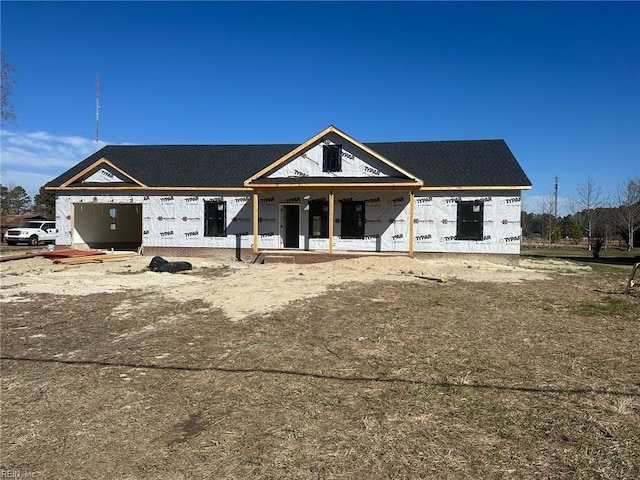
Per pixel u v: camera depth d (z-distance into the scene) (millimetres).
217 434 3934
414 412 4367
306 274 14617
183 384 5102
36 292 11023
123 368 5652
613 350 6500
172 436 3908
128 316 8562
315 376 5352
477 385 5078
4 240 35344
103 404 4566
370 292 11312
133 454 3617
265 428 4047
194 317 8500
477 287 12516
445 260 19484
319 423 4137
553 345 6734
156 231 21547
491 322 8211
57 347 6566
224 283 12680
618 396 4801
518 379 5285
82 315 8633
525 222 63469
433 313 8922
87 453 3633
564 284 13414
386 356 6133
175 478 3283
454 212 19750
